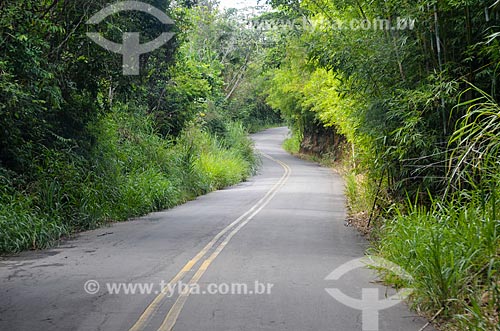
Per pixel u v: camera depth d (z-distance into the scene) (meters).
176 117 26.69
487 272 6.70
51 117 16.42
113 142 19.53
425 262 7.24
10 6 12.43
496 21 9.78
